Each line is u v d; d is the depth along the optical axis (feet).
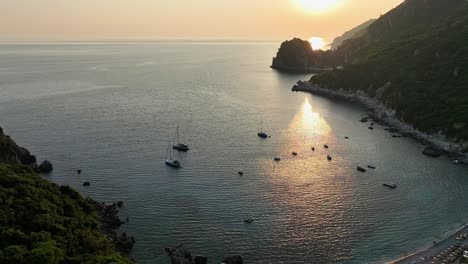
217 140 583.99
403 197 412.77
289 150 547.08
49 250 231.91
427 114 651.25
